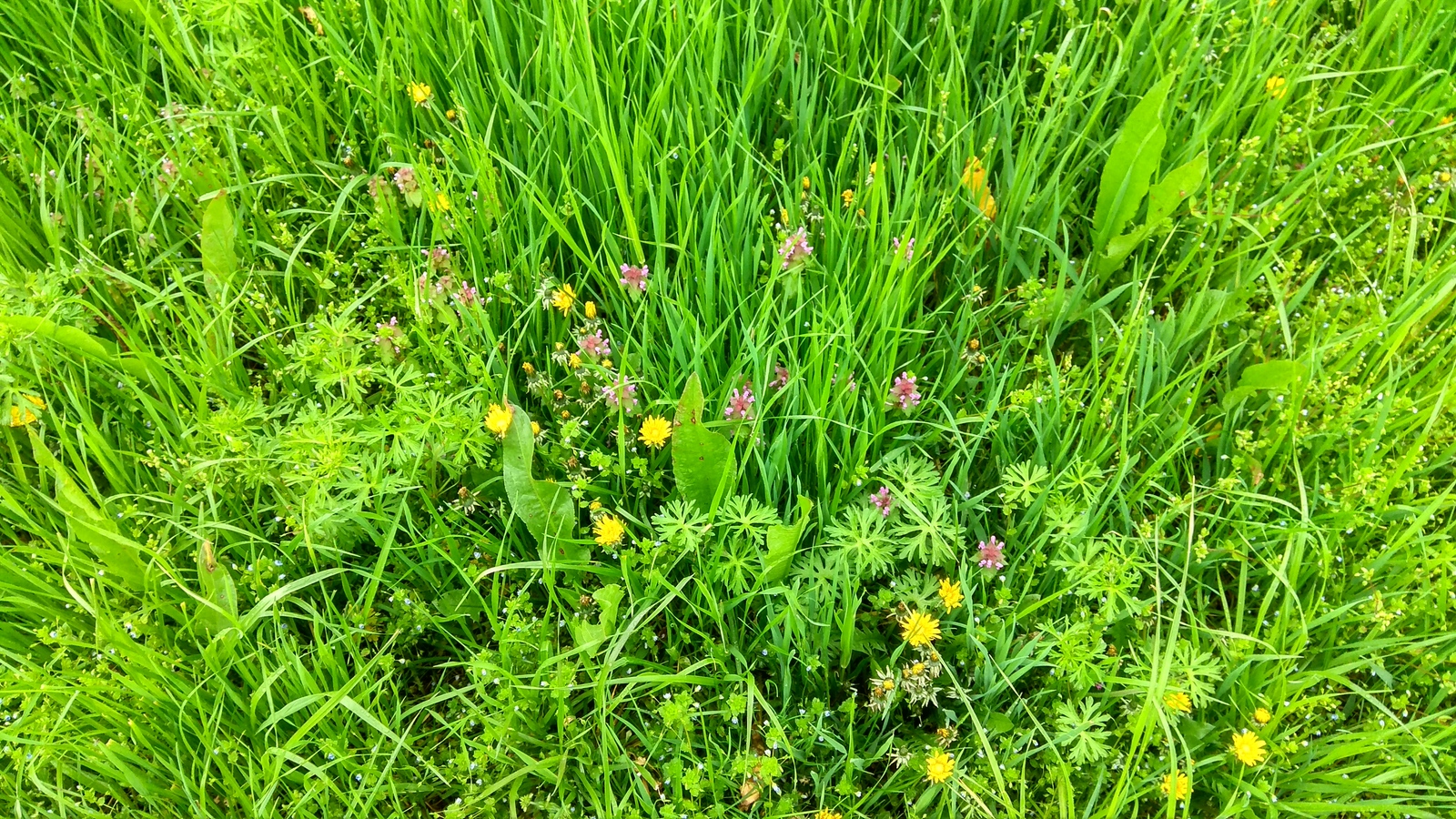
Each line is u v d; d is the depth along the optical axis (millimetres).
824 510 573
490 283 645
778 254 582
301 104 713
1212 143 711
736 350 614
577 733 542
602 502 595
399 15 707
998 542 580
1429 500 597
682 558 572
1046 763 537
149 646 547
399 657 582
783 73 699
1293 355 599
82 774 518
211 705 544
